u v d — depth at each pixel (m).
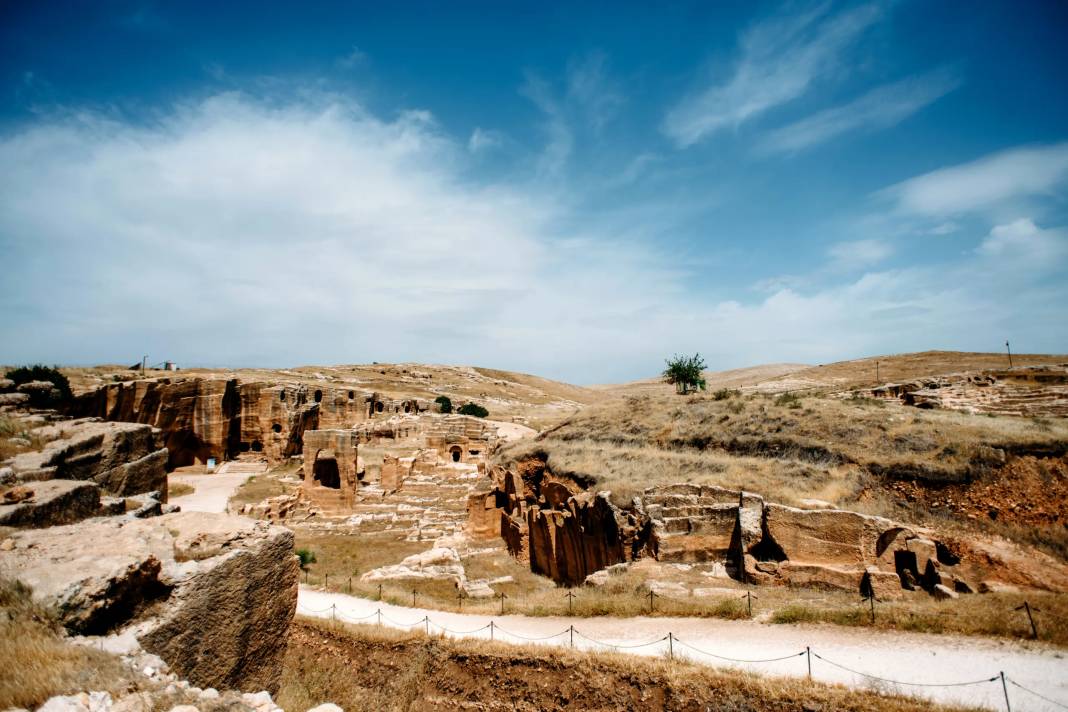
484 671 17.58
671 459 35.88
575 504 33.22
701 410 44.41
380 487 55.03
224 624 11.41
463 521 47.09
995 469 24.41
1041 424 28.98
